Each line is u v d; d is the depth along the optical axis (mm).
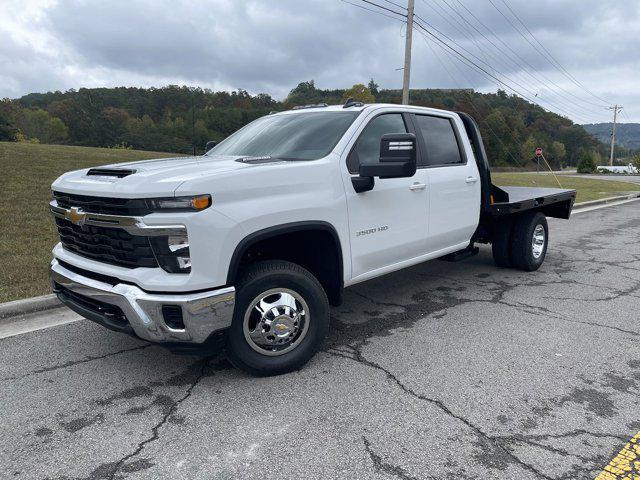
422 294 5633
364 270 4223
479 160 5750
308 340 3672
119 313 3258
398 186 4402
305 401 3254
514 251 6477
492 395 3314
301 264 4051
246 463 2619
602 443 2779
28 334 4434
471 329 4535
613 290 5820
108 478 2521
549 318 4832
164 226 2988
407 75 22250
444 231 5125
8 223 8195
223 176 3152
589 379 3541
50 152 17234
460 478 2492
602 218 12883
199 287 3057
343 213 3871
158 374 3672
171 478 2510
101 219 3201
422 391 3373
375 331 4492
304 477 2504
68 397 3346
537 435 2855
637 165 77375
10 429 2971
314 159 3854
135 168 3469
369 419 3031
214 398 3311
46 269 6016
